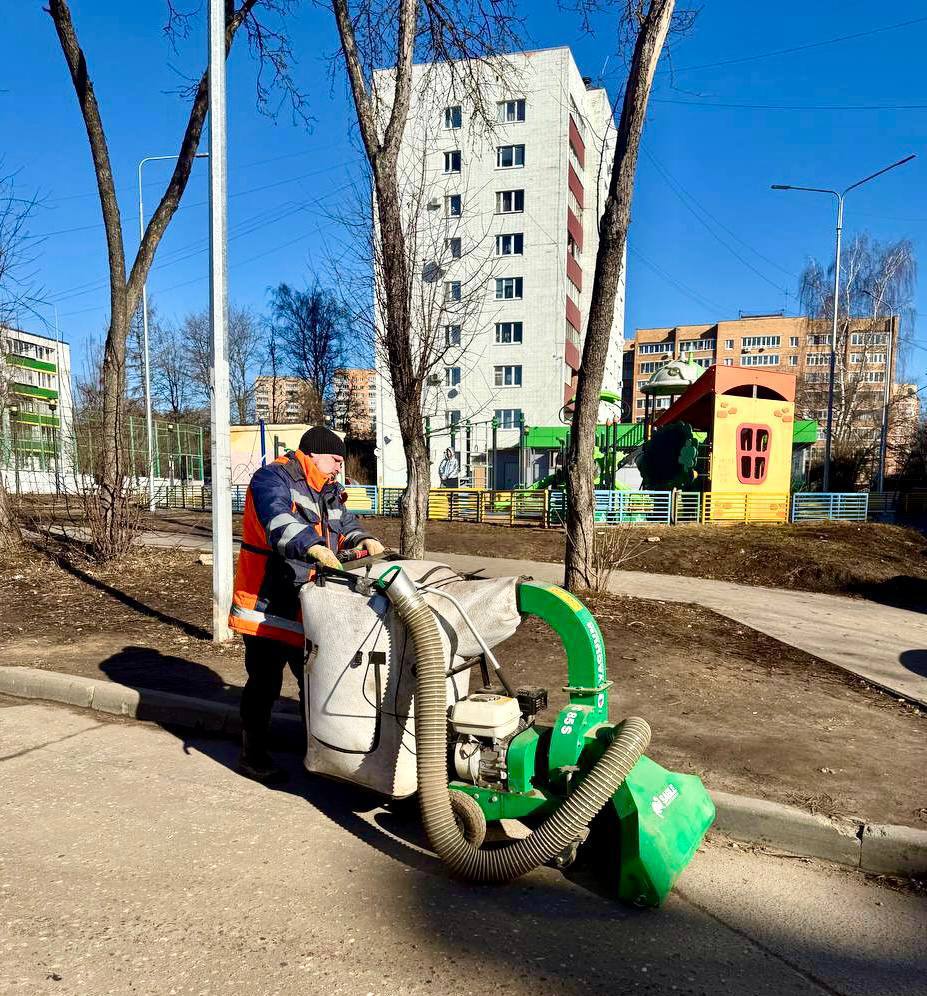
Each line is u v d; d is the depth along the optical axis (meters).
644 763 3.02
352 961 2.33
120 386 10.60
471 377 38.88
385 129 7.54
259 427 29.89
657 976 2.31
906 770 3.94
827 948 2.50
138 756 4.12
